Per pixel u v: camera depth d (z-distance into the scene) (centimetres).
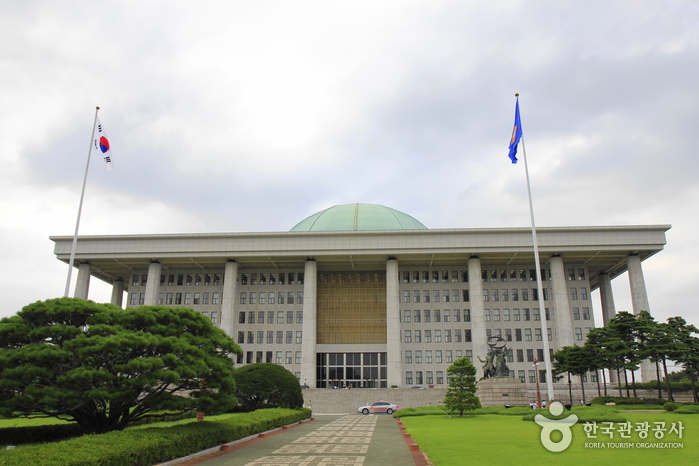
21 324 2153
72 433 2339
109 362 2144
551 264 7050
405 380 7175
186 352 2233
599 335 5228
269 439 2484
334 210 8506
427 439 2295
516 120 4319
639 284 6844
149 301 7150
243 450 2078
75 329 2139
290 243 7131
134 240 7225
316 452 1998
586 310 7281
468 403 3906
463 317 7362
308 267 7175
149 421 3020
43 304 2212
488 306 7381
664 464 1515
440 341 7300
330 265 7550
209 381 2322
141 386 2048
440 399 5797
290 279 7675
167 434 1778
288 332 7438
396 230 7069
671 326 4975
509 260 7369
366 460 1773
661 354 4700
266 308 7575
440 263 7531
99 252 7194
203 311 7631
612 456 1697
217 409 2341
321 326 7531
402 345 7325
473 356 6838
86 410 2194
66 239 7256
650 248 6794
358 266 7588
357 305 7619
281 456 1892
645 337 4934
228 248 7156
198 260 7338
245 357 7381
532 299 7369
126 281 8438
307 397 5844
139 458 1541
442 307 7438
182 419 3269
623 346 4844
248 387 3831
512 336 7225
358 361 7269
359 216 8150
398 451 2012
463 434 2527
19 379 1978
